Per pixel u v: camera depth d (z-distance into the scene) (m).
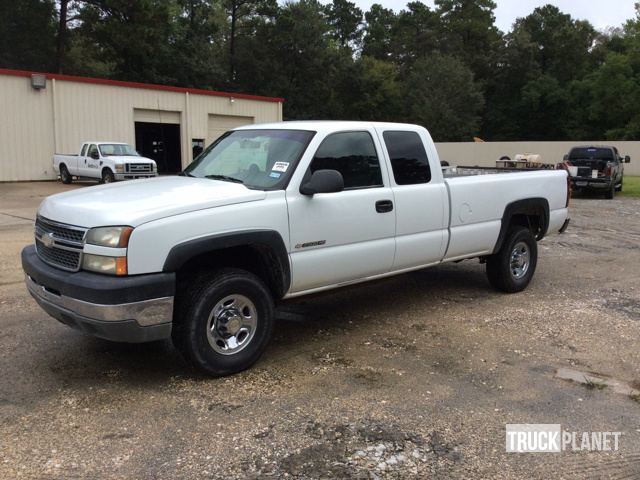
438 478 3.04
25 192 19.69
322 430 3.52
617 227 13.09
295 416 3.69
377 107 66.44
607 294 6.88
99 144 21.94
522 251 6.95
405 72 80.62
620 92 59.62
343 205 4.80
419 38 82.94
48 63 47.06
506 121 75.25
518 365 4.61
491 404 3.91
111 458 3.18
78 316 3.82
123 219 3.74
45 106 24.19
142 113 27.23
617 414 3.80
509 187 6.52
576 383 4.27
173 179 4.93
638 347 5.04
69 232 3.99
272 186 4.48
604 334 5.37
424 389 4.13
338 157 4.89
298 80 61.44
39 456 3.19
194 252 3.93
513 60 74.31
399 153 5.41
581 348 5.00
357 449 3.30
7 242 9.74
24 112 23.69
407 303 6.43
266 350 4.89
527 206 6.77
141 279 3.74
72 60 49.34
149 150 28.78
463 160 47.00
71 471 3.05
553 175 7.24
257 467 3.11
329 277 4.83
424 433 3.50
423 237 5.55
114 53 46.78
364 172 5.08
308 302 6.46
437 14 87.12
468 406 3.87
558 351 4.93
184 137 28.66
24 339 5.03
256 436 3.44
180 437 3.42
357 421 3.63
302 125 5.00
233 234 4.11
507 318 5.85
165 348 4.89
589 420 3.71
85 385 4.13
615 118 61.69
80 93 25.00
